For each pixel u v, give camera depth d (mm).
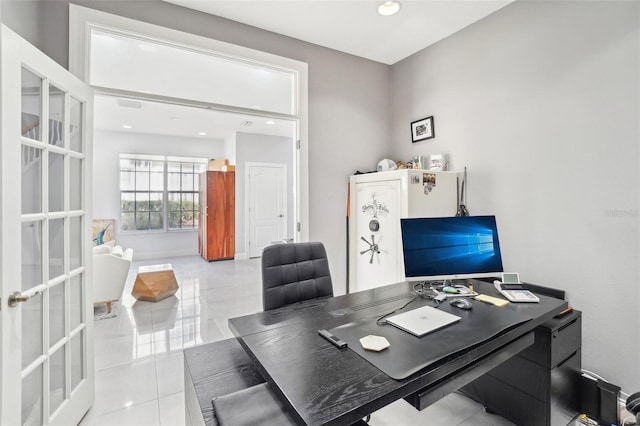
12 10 1545
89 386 1821
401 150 3240
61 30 1868
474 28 2516
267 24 2504
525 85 2193
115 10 2027
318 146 2887
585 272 1910
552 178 2059
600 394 1651
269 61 2596
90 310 1848
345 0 2207
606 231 1820
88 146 1846
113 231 6223
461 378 1129
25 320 1390
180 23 2238
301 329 1325
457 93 2660
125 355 2475
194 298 3936
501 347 1282
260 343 1196
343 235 3064
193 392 1212
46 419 1472
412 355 1067
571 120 1962
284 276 1809
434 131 2867
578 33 1918
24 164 1392
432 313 1428
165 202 6773
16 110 1278
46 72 1469
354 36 2713
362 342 1149
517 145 2248
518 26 2221
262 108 4145
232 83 3498
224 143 7215
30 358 1415
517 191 2252
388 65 3338
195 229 7098
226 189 6383
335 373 980
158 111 4914
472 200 2559
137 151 6496
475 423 1711
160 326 3053
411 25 2543
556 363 1567
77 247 1777
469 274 1783
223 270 5500
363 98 3156
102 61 2898
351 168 3094
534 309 1518
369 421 1726
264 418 946
